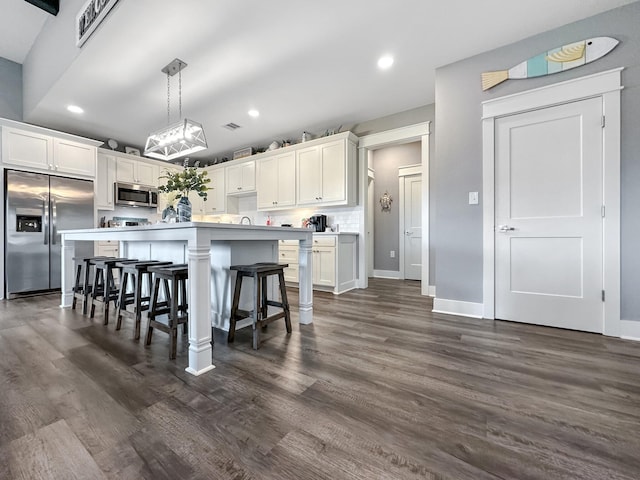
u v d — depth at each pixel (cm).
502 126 250
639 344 194
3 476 88
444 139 276
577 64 219
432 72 288
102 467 92
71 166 390
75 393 135
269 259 259
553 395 133
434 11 210
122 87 306
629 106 204
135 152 492
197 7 202
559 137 228
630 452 98
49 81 309
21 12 298
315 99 344
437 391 137
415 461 95
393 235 546
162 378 150
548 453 98
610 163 210
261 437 106
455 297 273
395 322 247
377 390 138
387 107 369
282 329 229
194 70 277
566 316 227
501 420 115
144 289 281
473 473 90
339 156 401
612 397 131
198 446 101
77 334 216
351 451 99
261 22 218
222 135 460
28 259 351
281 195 459
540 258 236
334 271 380
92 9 229
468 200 265
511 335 213
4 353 181
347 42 242
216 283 235
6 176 341
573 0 201
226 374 154
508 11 211
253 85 308
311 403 127
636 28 203
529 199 240
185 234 167
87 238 272
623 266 207
